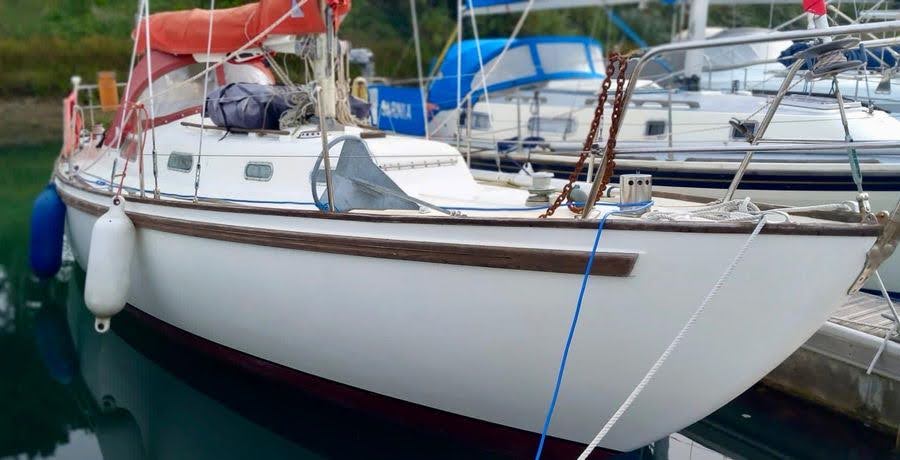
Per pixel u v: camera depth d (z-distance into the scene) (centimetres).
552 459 388
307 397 460
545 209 402
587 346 334
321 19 473
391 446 433
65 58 1775
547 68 986
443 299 352
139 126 487
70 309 686
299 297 399
